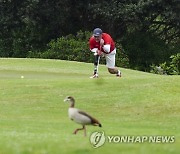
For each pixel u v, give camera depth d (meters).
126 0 86.75
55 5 88.44
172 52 91.94
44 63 61.22
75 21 93.00
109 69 43.41
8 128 27.31
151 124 29.61
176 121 30.81
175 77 39.69
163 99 34.38
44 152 19.48
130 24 89.44
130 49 91.00
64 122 29.52
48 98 34.97
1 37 93.38
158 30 96.56
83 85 37.59
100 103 34.00
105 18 87.50
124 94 35.34
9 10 89.44
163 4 85.38
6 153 19.69
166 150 19.84
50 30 92.31
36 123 29.12
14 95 35.69
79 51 85.88
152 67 75.81
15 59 64.56
